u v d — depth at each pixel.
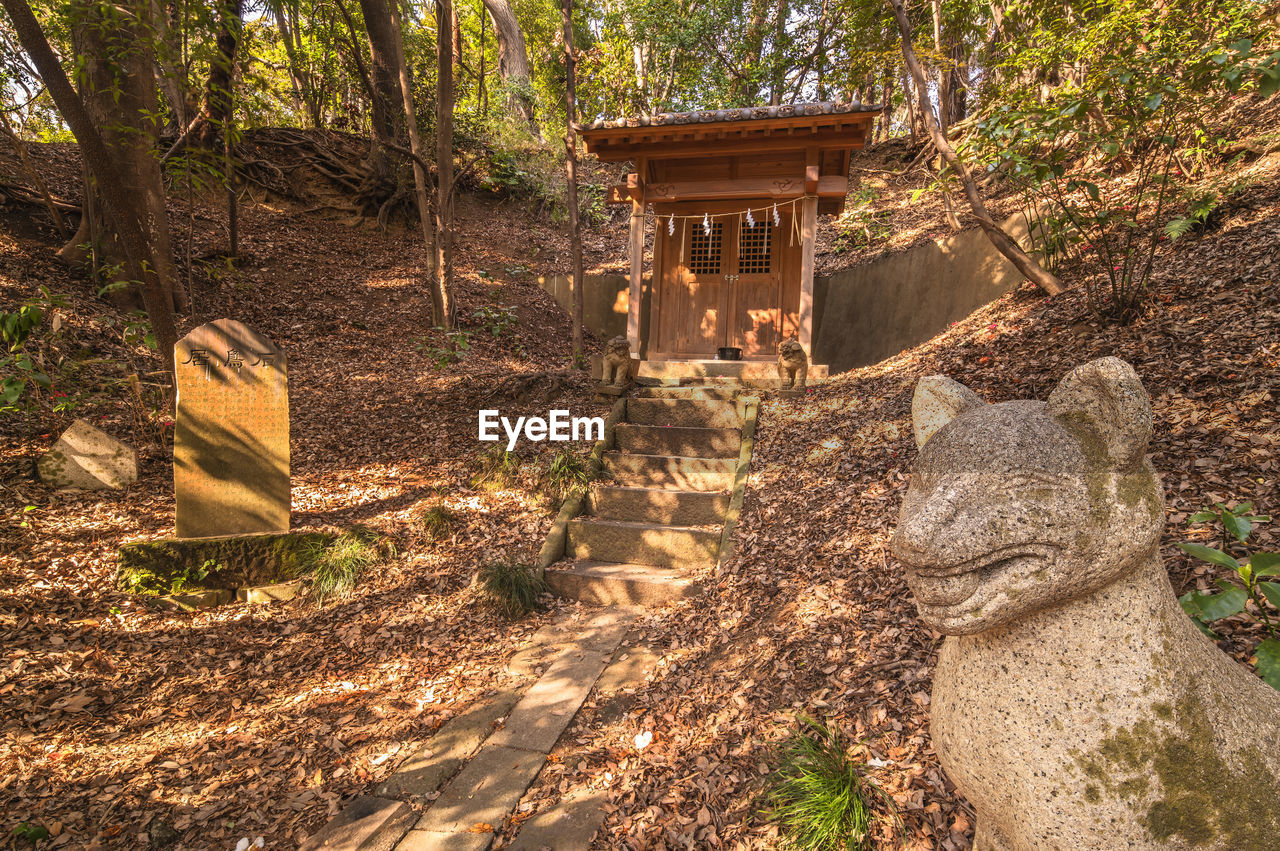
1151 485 1.25
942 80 10.91
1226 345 4.30
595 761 3.00
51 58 4.78
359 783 2.95
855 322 11.62
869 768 2.46
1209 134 6.76
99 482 5.31
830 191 8.72
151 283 5.79
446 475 6.24
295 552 4.85
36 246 8.46
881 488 4.62
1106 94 4.59
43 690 3.41
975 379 5.65
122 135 7.39
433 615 4.47
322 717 3.44
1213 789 1.21
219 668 3.87
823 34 15.89
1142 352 4.68
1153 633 1.27
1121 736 1.23
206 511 4.79
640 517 5.51
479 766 3.00
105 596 4.26
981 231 9.07
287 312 9.99
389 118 14.31
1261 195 5.96
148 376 6.89
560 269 14.28
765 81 17.61
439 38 9.83
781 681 3.16
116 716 3.35
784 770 2.49
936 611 1.29
